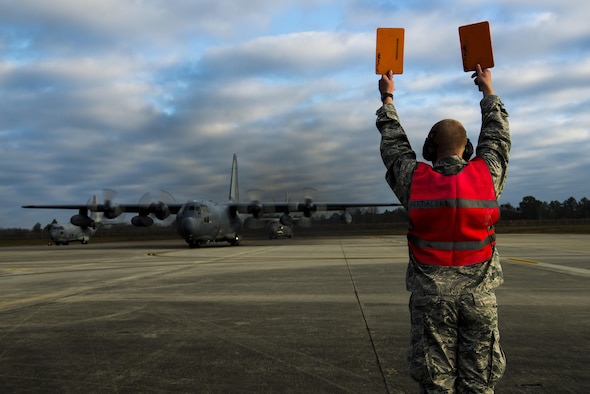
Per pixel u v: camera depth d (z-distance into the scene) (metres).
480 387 2.40
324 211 40.41
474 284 2.43
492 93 2.78
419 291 2.50
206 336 5.84
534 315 6.71
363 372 4.43
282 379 4.28
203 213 29.30
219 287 10.13
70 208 37.47
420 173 2.57
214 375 4.41
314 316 6.91
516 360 4.66
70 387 4.14
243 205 35.34
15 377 4.41
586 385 4.01
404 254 20.05
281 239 50.84
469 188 2.45
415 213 2.51
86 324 6.59
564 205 113.75
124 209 37.28
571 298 8.13
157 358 4.96
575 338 5.46
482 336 2.42
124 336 5.89
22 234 74.31
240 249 27.81
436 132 2.67
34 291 9.96
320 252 22.47
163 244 41.72
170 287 10.27
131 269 14.90
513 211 97.25
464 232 2.43
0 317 7.13
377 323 6.40
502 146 2.65
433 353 2.46
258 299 8.48
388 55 2.91
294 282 10.75
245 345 5.41
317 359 4.84
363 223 76.44
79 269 15.32
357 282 10.59
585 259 16.12
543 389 3.92
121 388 4.11
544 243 28.41
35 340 5.73
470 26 2.82
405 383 4.14
